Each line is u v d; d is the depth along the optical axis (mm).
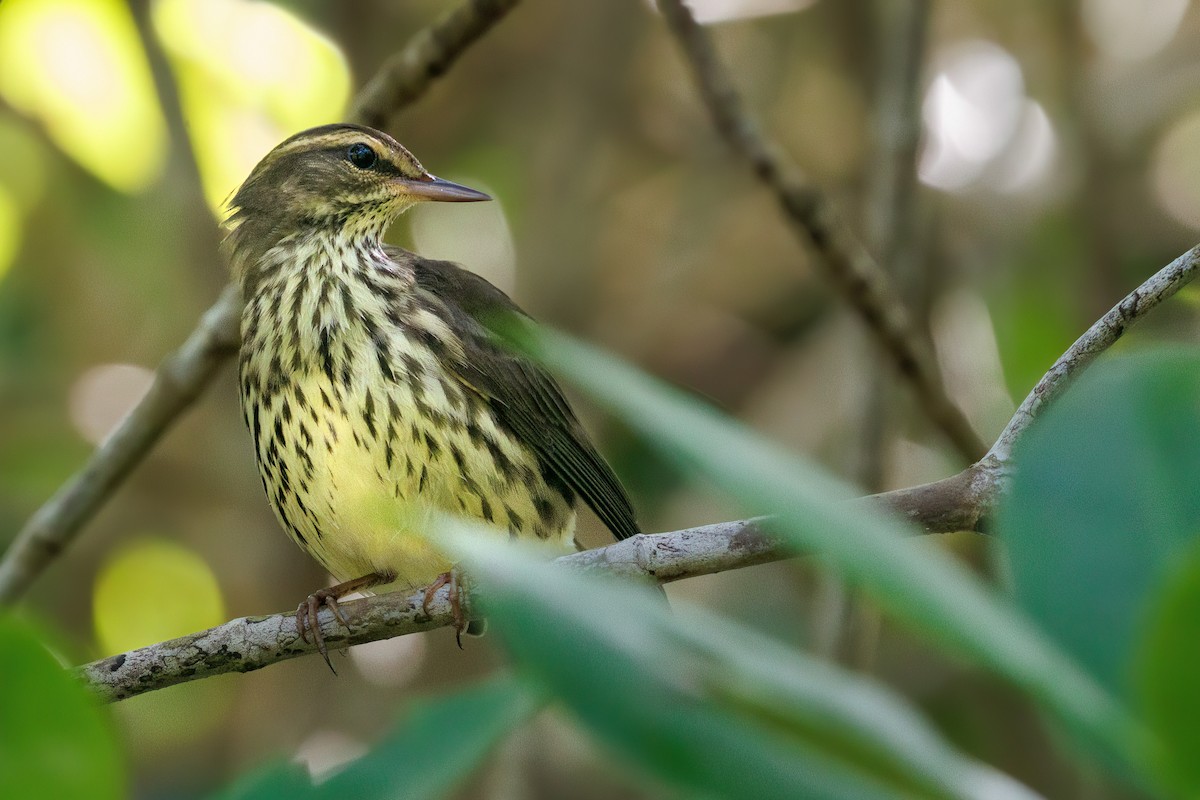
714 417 3217
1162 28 15156
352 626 7551
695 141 14539
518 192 14680
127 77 12859
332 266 9086
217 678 13367
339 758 12031
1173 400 3398
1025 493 3352
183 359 9516
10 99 12938
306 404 8633
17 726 3492
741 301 14680
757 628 12430
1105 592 3207
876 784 2920
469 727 3318
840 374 12898
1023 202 14070
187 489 13750
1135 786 2840
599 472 9609
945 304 13953
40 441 13688
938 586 2881
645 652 2809
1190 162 14688
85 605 14008
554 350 3277
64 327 14086
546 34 14797
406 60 9570
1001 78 14719
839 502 3010
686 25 9383
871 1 14492
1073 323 13406
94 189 13781
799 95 15039
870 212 12133
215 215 12859
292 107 13094
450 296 9180
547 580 2854
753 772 2834
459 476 8727
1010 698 12211
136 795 12031
